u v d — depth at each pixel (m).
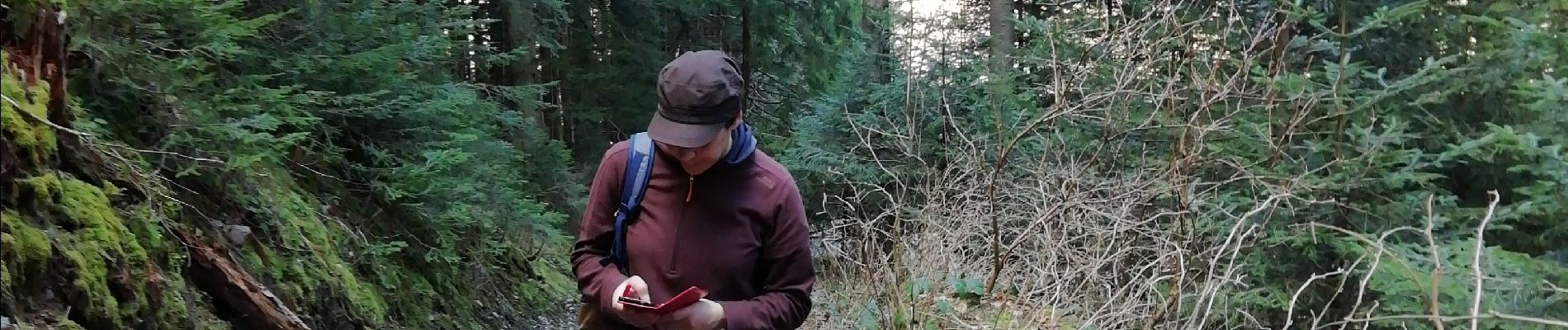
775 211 1.79
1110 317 4.06
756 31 10.50
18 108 1.81
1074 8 6.54
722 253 1.76
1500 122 4.55
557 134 9.16
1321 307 4.95
